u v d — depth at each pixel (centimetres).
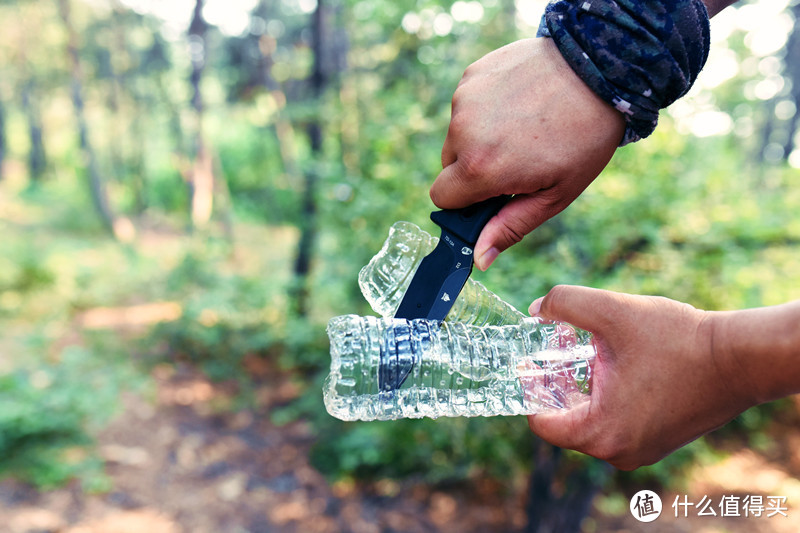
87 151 1616
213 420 537
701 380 61
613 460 71
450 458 411
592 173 69
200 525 397
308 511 419
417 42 408
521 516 404
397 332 75
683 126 319
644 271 296
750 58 413
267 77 1098
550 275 254
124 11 1780
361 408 75
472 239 75
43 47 1866
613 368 67
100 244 1369
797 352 54
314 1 609
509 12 373
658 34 62
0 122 2617
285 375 627
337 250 439
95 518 392
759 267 317
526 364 83
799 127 1143
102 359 634
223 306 670
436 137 360
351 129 493
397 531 398
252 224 1686
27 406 459
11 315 775
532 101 66
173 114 1917
